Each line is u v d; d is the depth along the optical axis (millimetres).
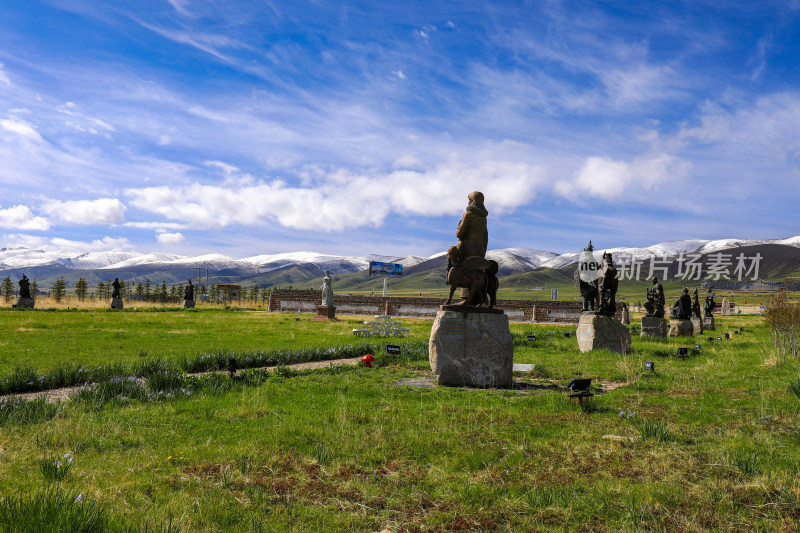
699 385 11703
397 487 5574
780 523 4625
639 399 10258
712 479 5684
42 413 8227
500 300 61719
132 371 12844
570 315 59562
